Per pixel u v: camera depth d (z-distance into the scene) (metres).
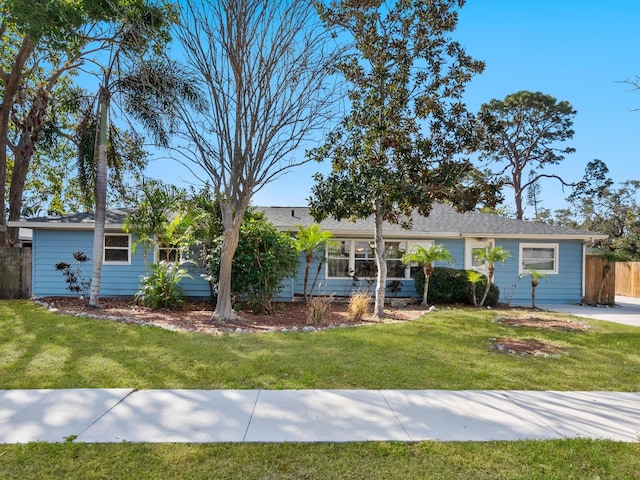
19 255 13.34
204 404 4.22
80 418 3.82
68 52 12.50
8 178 20.58
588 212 35.03
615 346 7.21
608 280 15.07
